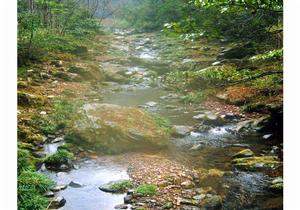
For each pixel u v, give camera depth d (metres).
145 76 13.52
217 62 13.06
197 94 10.77
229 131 8.25
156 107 10.02
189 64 13.96
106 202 5.00
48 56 13.11
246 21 8.13
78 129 7.02
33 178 5.23
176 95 11.14
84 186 5.44
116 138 6.95
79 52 15.33
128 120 7.50
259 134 7.98
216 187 5.52
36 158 6.12
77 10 20.61
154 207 4.88
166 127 7.98
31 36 11.96
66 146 6.66
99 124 7.09
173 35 5.27
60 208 4.81
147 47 19.53
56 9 14.81
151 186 5.33
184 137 7.83
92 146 6.84
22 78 10.44
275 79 10.27
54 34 15.17
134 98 10.88
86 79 12.14
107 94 11.16
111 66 14.16
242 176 5.89
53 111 8.22
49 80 10.91
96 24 22.11
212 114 9.15
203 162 6.48
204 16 7.03
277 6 4.73
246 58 13.09
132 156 6.65
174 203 4.98
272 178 5.78
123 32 26.53
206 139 7.73
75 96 10.14
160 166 6.20
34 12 14.77
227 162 6.48
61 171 5.88
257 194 5.30
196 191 5.34
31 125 7.39
